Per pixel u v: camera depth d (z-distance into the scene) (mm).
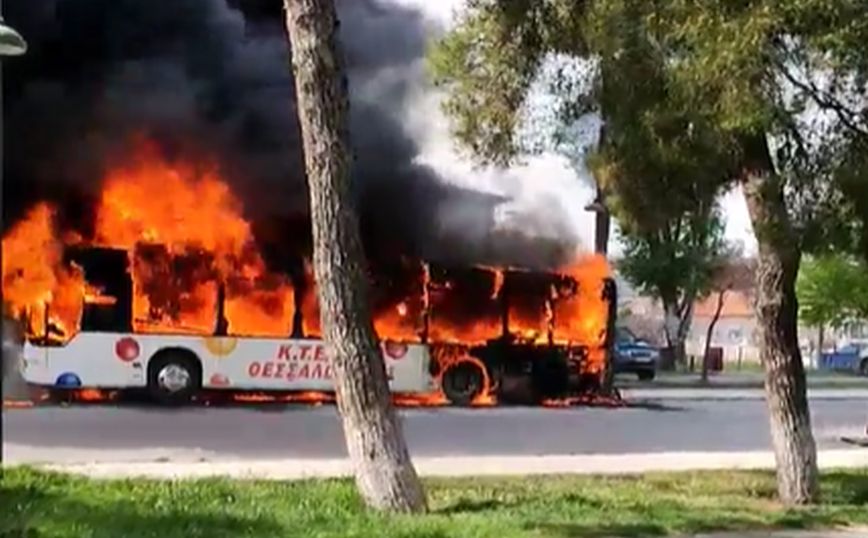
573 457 14922
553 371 22719
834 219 9953
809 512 10219
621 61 10102
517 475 12734
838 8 8352
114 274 20062
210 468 12719
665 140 10406
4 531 8008
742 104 8680
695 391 28781
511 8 11469
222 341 20469
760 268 11016
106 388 19797
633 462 14414
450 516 9336
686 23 8922
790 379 11008
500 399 22234
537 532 8828
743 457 15305
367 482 9531
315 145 9664
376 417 9578
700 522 9570
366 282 9805
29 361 19297
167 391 20047
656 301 41281
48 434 16047
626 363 31875
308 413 19578
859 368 40594
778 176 9930
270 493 10234
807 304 30281
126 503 9422
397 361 21422
